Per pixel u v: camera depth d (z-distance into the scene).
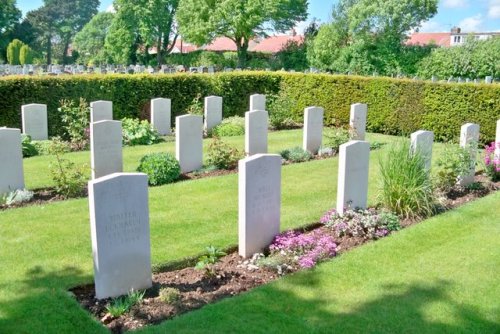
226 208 8.33
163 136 15.62
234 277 5.82
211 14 42.19
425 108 16.16
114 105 16.31
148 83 16.95
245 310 5.01
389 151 9.01
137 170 10.22
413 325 4.82
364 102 17.67
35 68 24.03
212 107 16.23
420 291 5.47
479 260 6.28
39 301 5.14
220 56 45.59
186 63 47.41
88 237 6.99
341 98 18.23
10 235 7.02
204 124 16.52
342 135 13.43
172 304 5.09
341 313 5.01
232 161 11.38
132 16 50.12
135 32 50.78
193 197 8.92
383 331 4.70
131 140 14.14
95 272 5.09
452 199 9.04
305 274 5.82
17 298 5.21
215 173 10.88
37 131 13.70
